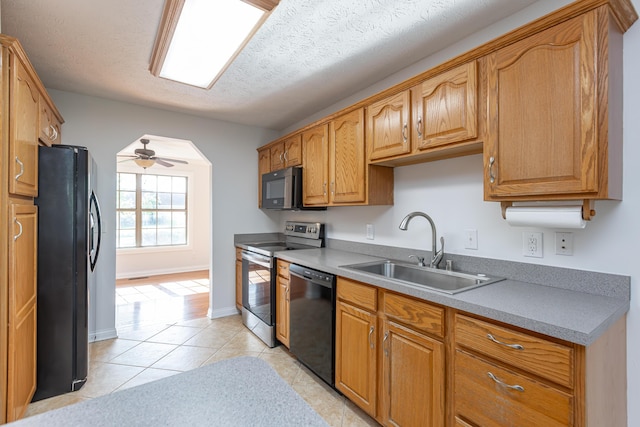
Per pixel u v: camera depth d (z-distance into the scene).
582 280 1.43
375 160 2.13
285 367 2.45
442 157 1.97
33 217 1.86
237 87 2.65
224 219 3.60
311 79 2.49
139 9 1.64
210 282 3.56
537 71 1.29
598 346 1.06
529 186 1.32
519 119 1.34
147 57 2.14
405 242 2.30
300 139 2.97
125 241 5.88
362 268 2.14
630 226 1.30
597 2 1.13
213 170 3.52
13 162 1.53
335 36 1.90
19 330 1.64
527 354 1.10
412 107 1.85
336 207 3.00
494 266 1.76
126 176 5.91
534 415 1.08
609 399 1.15
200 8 1.49
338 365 2.02
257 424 0.59
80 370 2.13
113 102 2.96
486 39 1.81
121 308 3.90
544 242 1.56
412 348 1.54
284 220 3.86
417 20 1.75
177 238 6.41
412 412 1.54
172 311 3.79
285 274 2.63
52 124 2.35
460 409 1.32
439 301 1.39
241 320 3.47
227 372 0.79
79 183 2.09
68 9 1.64
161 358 2.59
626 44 1.30
